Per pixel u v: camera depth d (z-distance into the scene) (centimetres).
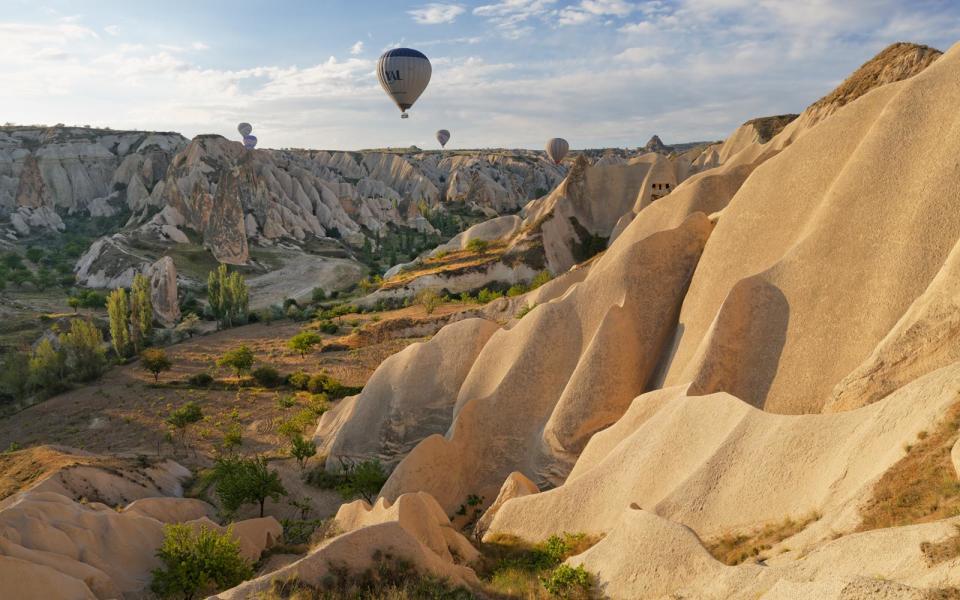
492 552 2514
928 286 2533
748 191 3541
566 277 6131
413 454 3506
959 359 2217
